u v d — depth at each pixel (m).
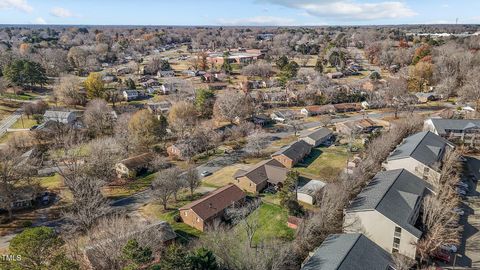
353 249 34.91
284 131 97.06
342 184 51.12
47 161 75.81
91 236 42.09
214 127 93.12
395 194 46.97
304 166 71.69
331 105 114.69
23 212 56.12
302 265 36.47
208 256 33.62
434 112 104.25
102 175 64.88
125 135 79.94
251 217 51.81
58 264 30.73
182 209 51.81
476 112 94.50
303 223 44.94
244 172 63.84
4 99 116.50
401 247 41.81
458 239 44.75
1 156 64.81
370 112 112.00
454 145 71.69
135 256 32.44
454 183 56.47
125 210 56.00
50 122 91.12
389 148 67.19
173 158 78.38
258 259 38.25
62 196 60.81
